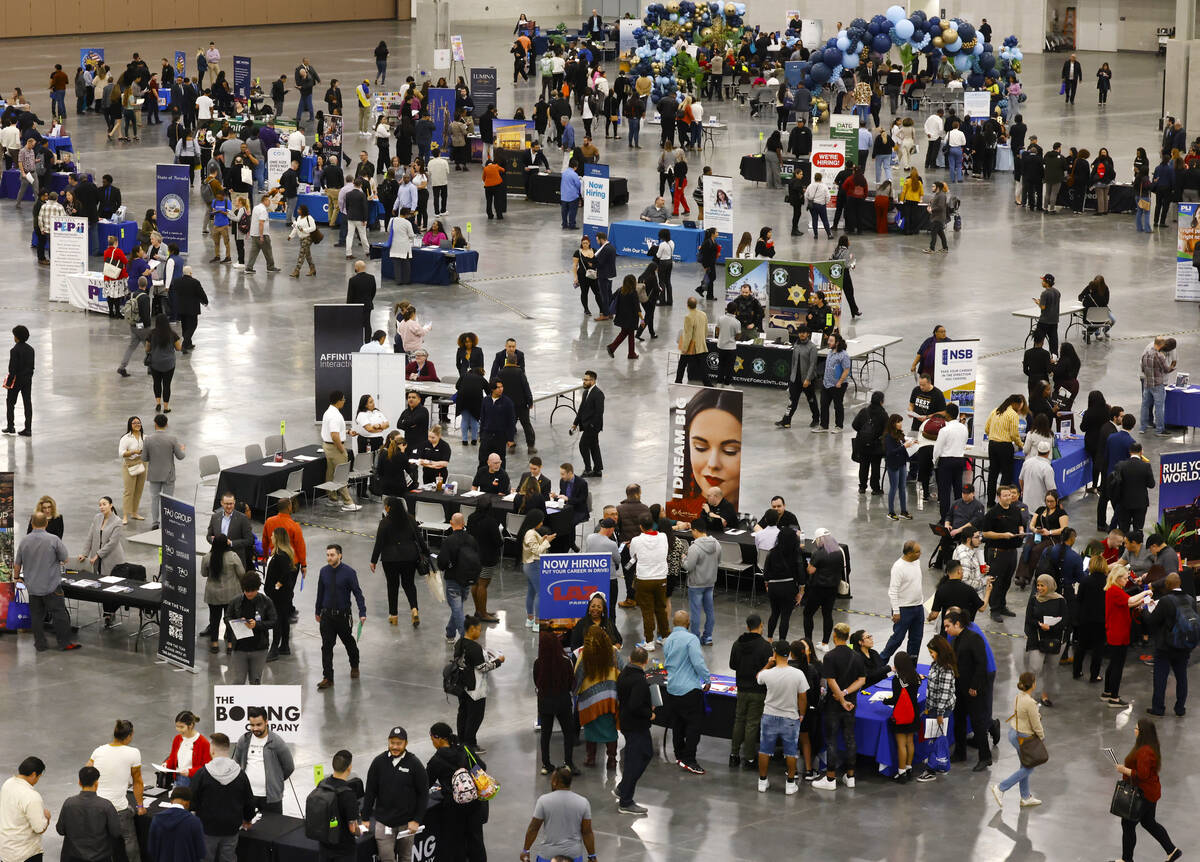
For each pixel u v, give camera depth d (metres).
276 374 44.44
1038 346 41.22
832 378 40.44
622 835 22.62
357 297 45.78
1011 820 23.17
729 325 44.38
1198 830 22.84
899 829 22.89
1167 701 27.12
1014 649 29.00
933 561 32.25
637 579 28.53
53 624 28.61
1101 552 27.48
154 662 28.03
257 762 21.62
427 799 21.12
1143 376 40.59
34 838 20.58
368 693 26.92
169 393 41.09
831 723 24.08
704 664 24.81
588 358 46.41
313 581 31.41
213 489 35.78
